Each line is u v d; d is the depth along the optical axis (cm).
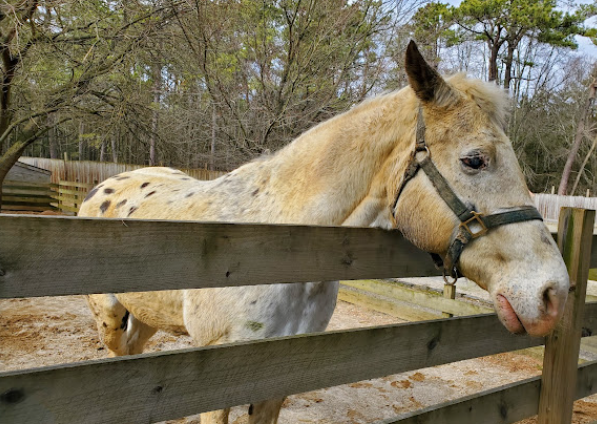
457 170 169
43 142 3512
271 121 1002
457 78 188
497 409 216
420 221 176
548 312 150
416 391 415
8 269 100
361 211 202
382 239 176
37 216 102
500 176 166
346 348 158
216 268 131
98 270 111
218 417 208
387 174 196
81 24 953
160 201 277
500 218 161
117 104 1062
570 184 2877
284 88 1045
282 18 1091
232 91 1076
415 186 178
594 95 2462
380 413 368
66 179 1686
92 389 110
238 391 135
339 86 1070
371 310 659
